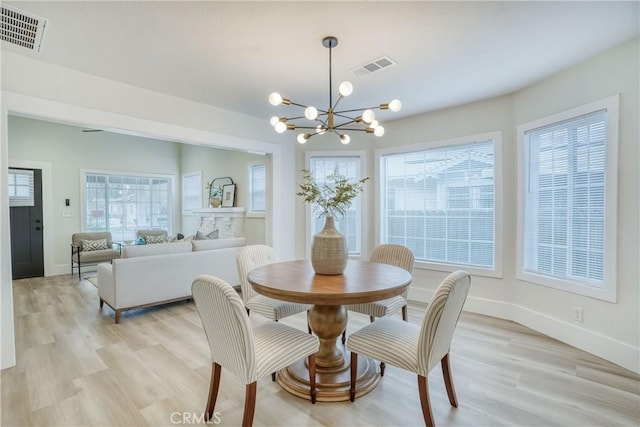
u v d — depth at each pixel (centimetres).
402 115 411
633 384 221
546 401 202
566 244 290
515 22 209
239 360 162
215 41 231
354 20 205
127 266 347
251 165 596
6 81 246
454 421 184
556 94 292
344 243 229
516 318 341
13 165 547
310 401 204
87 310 384
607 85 251
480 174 371
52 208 589
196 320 350
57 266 593
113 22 208
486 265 368
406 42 233
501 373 236
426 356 168
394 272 237
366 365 240
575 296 280
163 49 243
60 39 229
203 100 356
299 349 188
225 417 189
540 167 317
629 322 241
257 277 219
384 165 446
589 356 262
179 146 797
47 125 586
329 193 274
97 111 292
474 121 367
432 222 409
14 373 236
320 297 181
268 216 449
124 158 702
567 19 207
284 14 199
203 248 430
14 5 189
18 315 365
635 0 187
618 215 246
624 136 242
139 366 246
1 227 240
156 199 765
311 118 224
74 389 215
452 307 172
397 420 186
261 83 309
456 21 207
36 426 179
